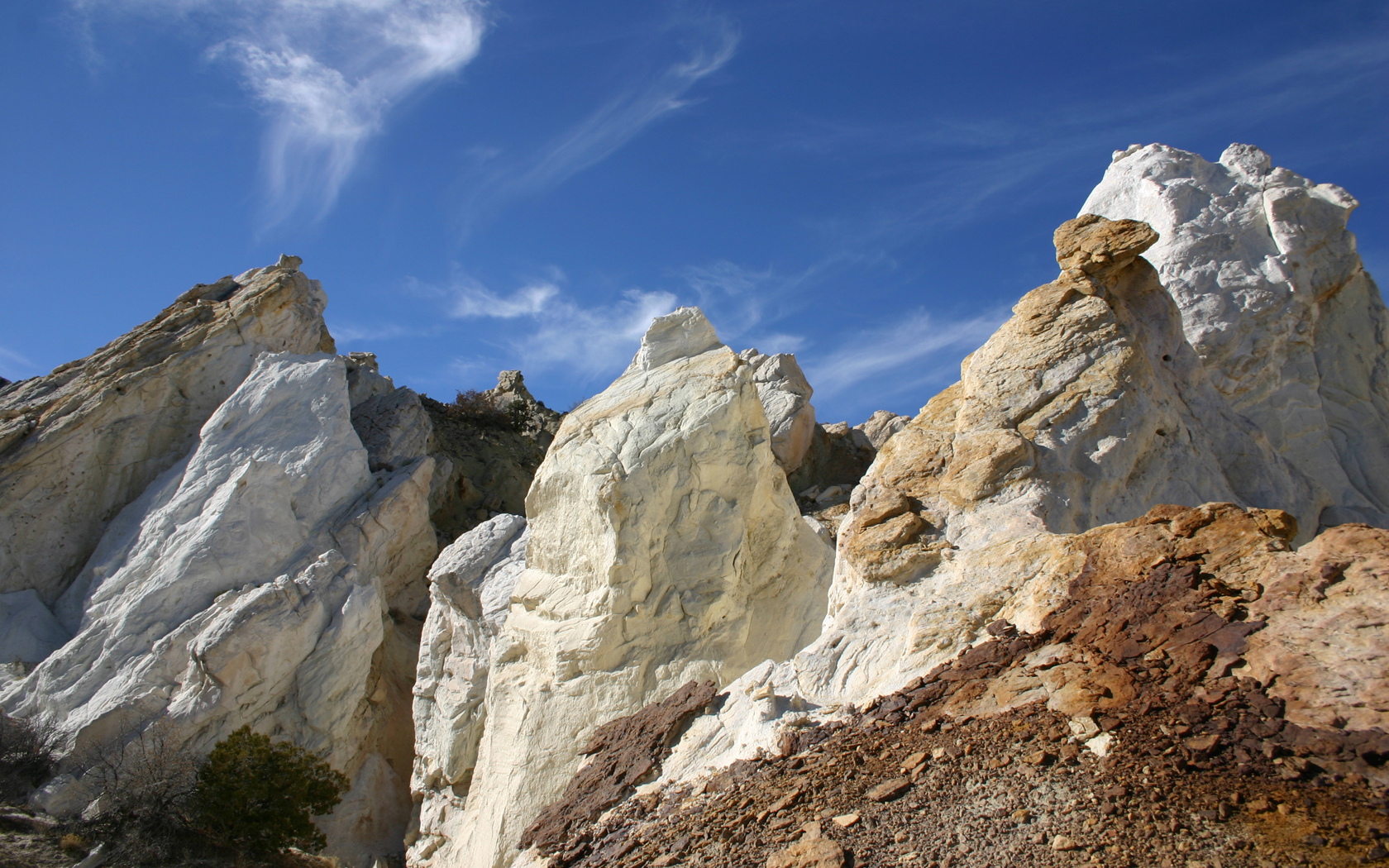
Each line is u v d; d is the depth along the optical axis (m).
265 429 35.75
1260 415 17.34
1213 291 18.19
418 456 40.19
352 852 25.88
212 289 45.62
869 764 9.67
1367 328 18.23
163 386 38.78
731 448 18.53
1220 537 9.77
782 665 12.69
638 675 16.80
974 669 10.18
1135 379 13.34
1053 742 8.55
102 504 36.50
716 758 11.90
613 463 18.52
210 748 26.44
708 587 17.42
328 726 27.55
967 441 13.25
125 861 19.62
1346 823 6.71
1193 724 7.97
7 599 33.34
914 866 7.96
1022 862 7.48
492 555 26.66
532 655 18.45
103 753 25.00
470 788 21.02
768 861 8.89
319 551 32.78
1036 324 14.16
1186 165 20.20
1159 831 7.22
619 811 12.09
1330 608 8.29
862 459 40.44
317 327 43.44
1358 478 16.92
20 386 44.69
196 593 30.80
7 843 19.75
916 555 12.16
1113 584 10.05
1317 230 18.61
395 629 32.66
